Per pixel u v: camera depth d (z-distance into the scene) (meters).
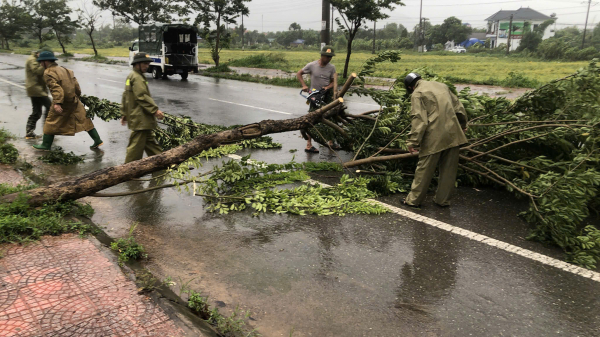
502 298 3.45
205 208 5.27
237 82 22.38
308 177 6.29
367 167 6.52
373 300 3.39
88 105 8.20
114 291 3.17
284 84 20.91
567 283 3.70
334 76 7.56
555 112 5.67
